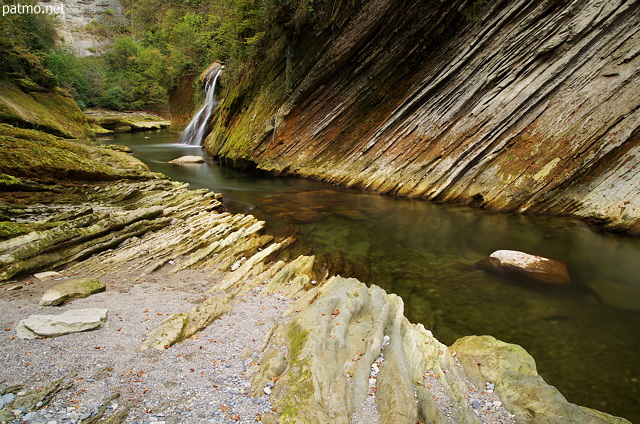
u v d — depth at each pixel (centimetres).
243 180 1552
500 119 1091
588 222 896
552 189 970
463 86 1206
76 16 6906
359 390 352
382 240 879
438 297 619
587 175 942
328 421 305
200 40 2962
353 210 1102
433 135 1228
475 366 418
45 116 2214
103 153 1267
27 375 341
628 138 901
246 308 535
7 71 2272
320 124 1558
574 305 585
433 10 1314
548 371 441
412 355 422
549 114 1034
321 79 1550
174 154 2255
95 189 1027
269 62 1838
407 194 1216
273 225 976
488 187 1074
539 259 714
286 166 1585
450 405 350
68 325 422
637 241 802
